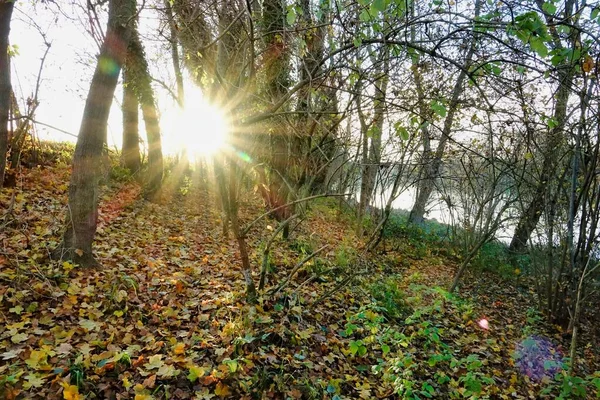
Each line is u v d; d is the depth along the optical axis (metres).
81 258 4.70
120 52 4.64
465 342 5.17
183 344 3.51
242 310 4.34
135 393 2.87
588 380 4.38
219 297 4.75
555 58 2.73
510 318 6.91
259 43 5.08
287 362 3.70
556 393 4.36
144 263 5.48
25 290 3.89
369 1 2.69
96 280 4.45
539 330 6.36
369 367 4.06
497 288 8.73
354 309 5.34
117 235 6.34
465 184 10.77
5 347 3.10
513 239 10.62
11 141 7.25
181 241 7.01
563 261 6.73
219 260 6.39
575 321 4.84
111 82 4.66
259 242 7.77
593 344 6.00
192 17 4.34
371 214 12.02
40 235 5.39
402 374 3.56
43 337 3.31
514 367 4.89
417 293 6.32
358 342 3.73
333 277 6.39
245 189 11.28
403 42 3.24
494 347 5.27
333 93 4.89
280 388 3.27
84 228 4.73
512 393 4.26
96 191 4.84
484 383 4.23
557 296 6.82
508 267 9.91
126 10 4.55
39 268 4.34
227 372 3.21
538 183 7.46
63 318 3.67
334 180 12.73
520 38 2.52
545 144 6.93
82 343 3.35
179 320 4.06
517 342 5.64
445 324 5.71
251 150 6.63
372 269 7.23
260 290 4.91
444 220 12.50
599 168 6.39
